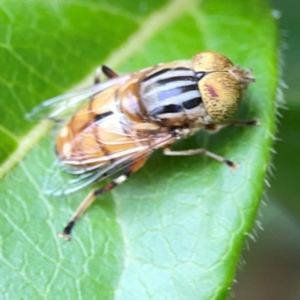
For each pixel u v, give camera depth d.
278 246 0.06
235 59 0.05
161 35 0.05
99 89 0.05
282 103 0.05
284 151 0.05
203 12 0.05
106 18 0.05
